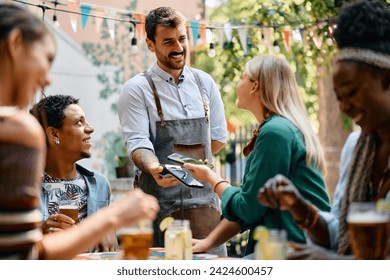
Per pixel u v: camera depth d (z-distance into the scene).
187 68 4.93
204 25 5.80
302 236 3.36
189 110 4.82
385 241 2.44
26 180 2.24
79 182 4.29
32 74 2.32
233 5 12.87
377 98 2.59
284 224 3.35
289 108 3.52
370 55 2.58
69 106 4.23
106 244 4.02
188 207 4.62
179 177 4.07
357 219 2.43
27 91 2.33
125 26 8.43
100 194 4.33
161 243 4.62
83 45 8.24
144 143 4.67
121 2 8.03
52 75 8.05
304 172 3.43
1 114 2.23
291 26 6.22
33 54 2.32
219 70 10.49
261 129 3.44
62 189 4.22
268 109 3.55
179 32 4.72
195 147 4.77
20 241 2.25
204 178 3.67
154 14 4.77
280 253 2.61
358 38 2.63
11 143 2.22
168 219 3.17
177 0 8.40
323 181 3.49
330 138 9.21
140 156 4.57
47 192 4.18
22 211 2.25
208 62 13.84
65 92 8.14
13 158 2.21
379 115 2.62
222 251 4.51
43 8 5.11
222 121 5.05
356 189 2.77
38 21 2.37
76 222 3.80
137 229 2.90
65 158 4.21
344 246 2.78
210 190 4.72
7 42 2.30
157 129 4.75
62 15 7.61
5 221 2.22
